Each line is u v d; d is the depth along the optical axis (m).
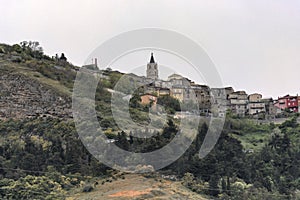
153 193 26.36
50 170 28.56
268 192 29.83
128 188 26.97
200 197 27.38
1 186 26.59
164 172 29.48
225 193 28.27
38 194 26.08
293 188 30.97
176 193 26.97
